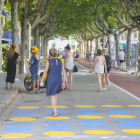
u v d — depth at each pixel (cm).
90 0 2591
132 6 2231
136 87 1405
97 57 1217
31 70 1142
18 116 728
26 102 949
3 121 671
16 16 1620
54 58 727
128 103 942
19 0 1620
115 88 1358
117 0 2642
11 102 944
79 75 2091
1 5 1059
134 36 6262
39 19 2497
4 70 2275
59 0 2239
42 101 971
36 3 2109
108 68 1288
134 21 2338
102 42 4491
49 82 714
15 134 555
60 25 3869
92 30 4975
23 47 1986
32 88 1210
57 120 681
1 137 534
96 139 525
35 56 1148
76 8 2698
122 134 561
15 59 1170
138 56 2366
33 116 728
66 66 1268
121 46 5728
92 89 1310
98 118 707
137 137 541
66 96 1087
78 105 896
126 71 2522
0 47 1084
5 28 2727
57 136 542
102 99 1022
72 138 529
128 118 711
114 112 788
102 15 3712
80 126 623
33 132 571
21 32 1989
